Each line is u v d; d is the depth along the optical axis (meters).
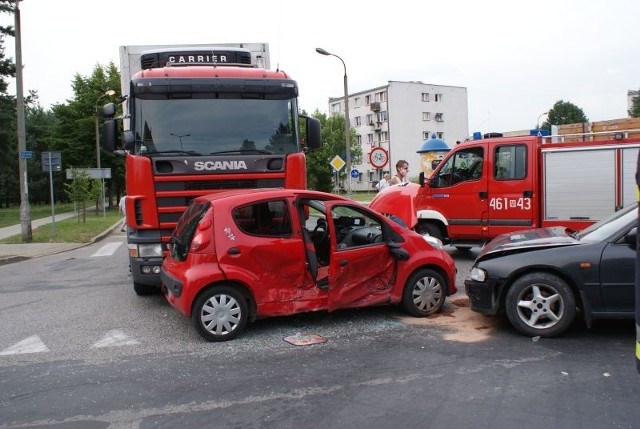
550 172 9.76
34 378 5.05
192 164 7.32
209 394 4.52
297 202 6.25
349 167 29.23
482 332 5.99
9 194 65.94
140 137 7.35
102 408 4.31
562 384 4.48
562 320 5.62
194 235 5.95
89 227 25.23
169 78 7.48
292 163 7.69
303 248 6.20
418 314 6.68
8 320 7.45
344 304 6.35
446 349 5.45
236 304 5.99
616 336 5.72
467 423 3.84
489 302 5.93
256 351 5.59
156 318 7.21
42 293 9.44
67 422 4.08
